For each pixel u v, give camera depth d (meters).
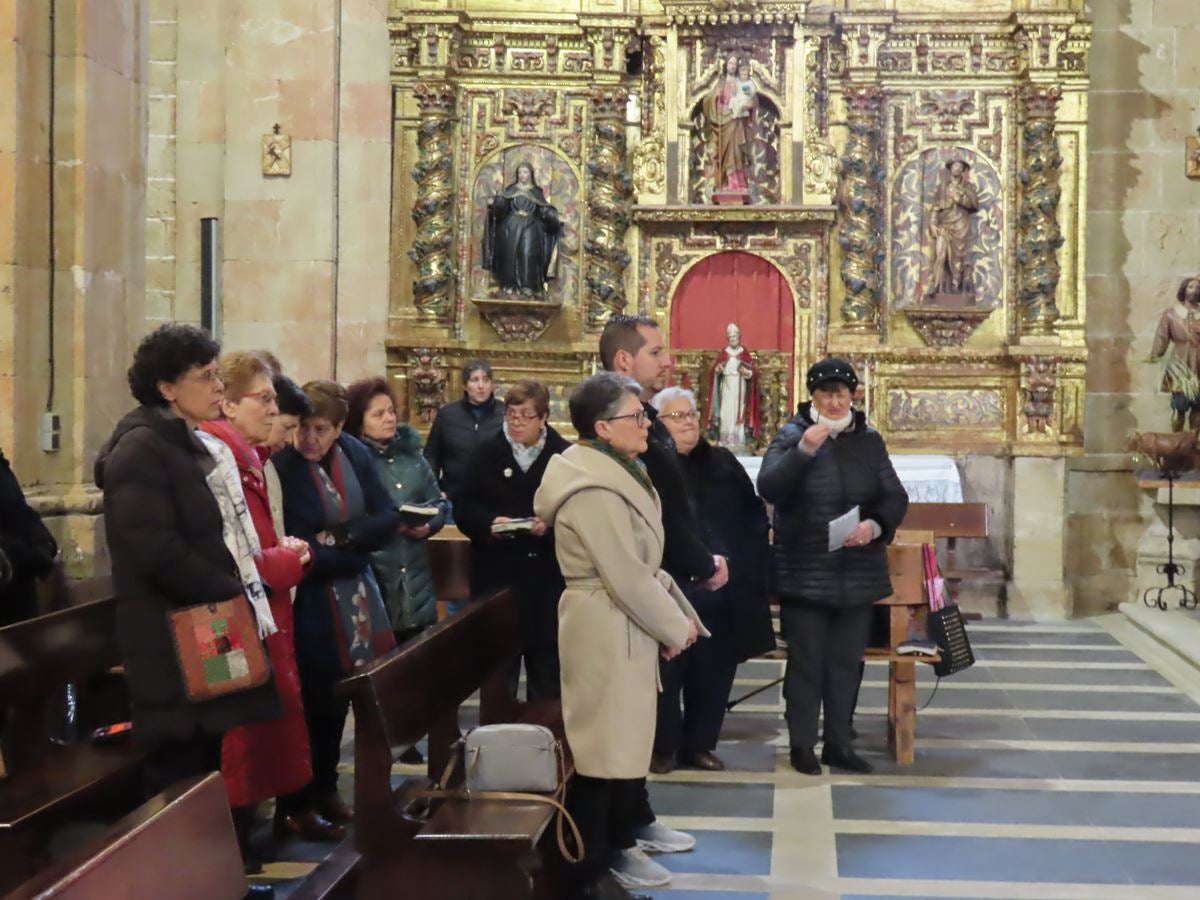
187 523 4.33
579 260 13.06
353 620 5.64
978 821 5.98
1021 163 12.71
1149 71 12.75
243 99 12.56
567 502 4.56
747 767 6.87
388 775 4.35
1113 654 10.39
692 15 12.74
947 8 12.85
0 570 5.40
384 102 12.70
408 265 12.82
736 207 12.71
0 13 6.89
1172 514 11.83
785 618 6.79
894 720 7.09
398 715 4.46
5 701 4.72
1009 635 11.31
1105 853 5.54
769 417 12.69
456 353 12.90
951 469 11.93
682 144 12.89
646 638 4.60
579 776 4.64
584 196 13.05
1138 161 12.79
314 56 12.55
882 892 5.06
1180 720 8.04
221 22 12.62
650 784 6.53
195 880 3.03
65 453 7.21
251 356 5.02
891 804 6.23
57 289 7.18
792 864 5.38
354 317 12.72
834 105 12.96
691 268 13.02
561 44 13.02
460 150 13.02
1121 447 12.82
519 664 7.21
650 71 12.96
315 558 5.52
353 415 6.60
